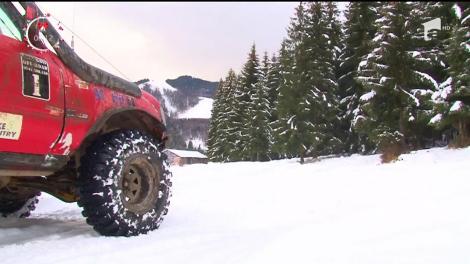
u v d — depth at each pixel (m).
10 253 3.54
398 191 6.91
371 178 9.28
